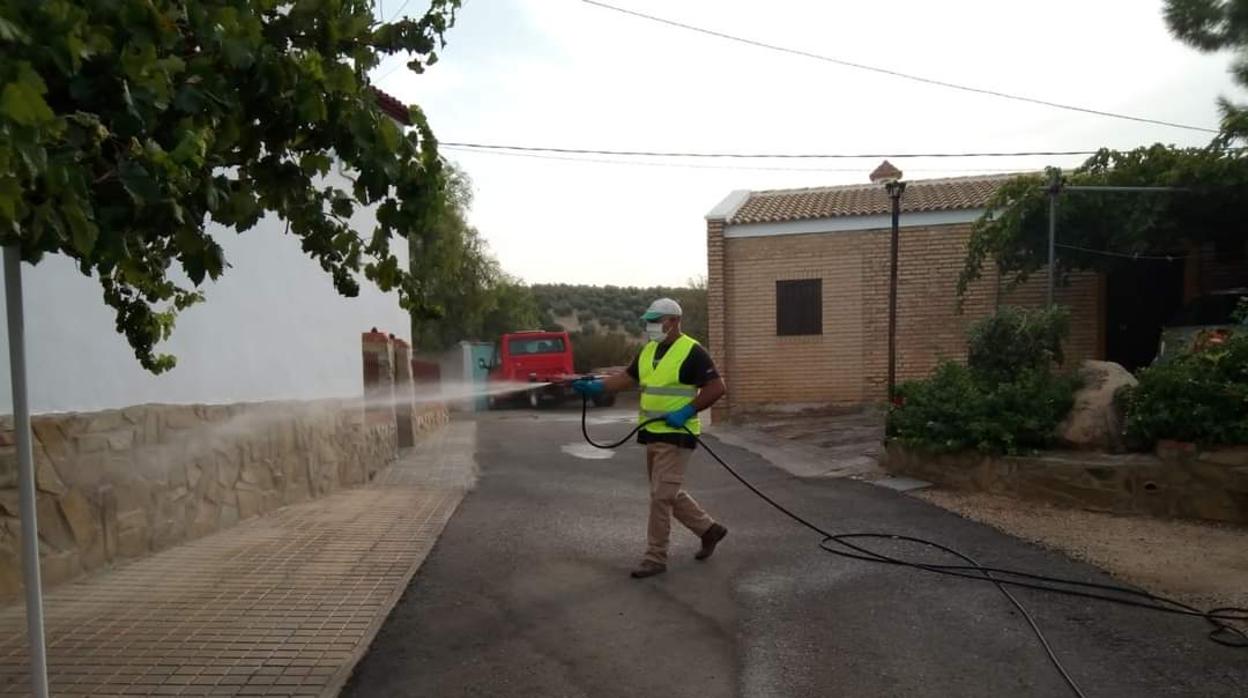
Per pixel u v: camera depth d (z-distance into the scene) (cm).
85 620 468
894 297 1105
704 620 472
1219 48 873
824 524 688
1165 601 489
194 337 662
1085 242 1198
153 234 272
